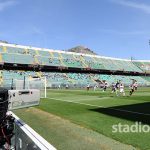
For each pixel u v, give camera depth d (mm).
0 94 5496
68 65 86938
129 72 102000
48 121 14625
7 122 5895
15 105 6168
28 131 5789
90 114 16797
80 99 29953
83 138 10250
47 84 71938
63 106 22156
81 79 83812
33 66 78375
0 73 70125
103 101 26922
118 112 17547
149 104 23328
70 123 13680
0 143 5805
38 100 6902
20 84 12633
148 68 109500
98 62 98562
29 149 5336
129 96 35156
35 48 88312
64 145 9250
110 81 89062
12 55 78625
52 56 89000
